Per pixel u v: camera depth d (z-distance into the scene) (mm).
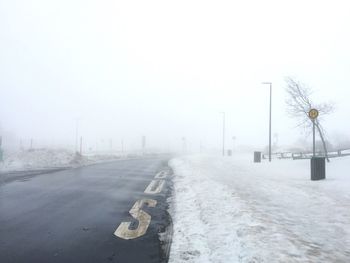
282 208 9852
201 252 6289
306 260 5723
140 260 6039
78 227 8117
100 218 9023
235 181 16188
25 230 7820
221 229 7574
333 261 5734
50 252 6398
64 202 11188
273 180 17031
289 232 7293
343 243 6750
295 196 11961
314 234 7293
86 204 10891
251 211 9141
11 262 5906
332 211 9594
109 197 12242
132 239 7211
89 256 6207
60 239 7172
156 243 6957
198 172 21094
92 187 14750
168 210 10086
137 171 23344
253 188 13734
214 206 9969
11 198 11828
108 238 7270
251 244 6418
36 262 5910
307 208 9961
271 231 7301
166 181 17328
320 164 17203
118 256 6223
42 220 8742
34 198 11859
